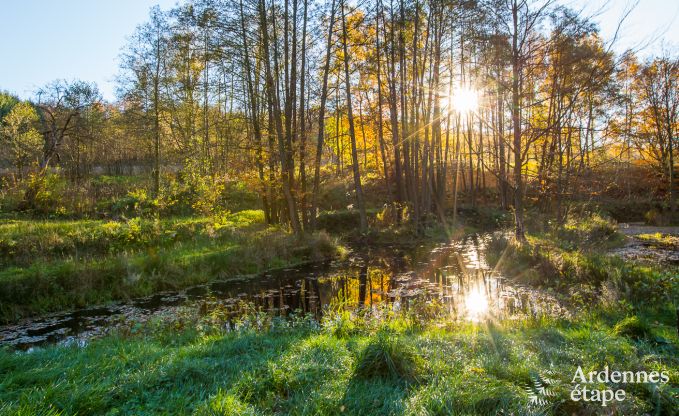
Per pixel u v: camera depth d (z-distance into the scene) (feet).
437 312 27.25
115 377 13.53
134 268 37.81
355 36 64.08
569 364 14.19
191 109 82.84
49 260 37.76
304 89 60.23
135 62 80.28
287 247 51.83
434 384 12.07
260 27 55.36
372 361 13.66
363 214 68.54
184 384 13.12
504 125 77.25
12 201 61.00
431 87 70.28
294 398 12.07
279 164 59.77
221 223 57.11
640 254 49.60
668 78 94.43
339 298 34.76
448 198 101.45
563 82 50.72
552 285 34.78
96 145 104.01
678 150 101.81
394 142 74.28
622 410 10.75
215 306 32.81
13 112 89.30
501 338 17.67
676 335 18.17
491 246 51.39
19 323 29.04
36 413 10.43
